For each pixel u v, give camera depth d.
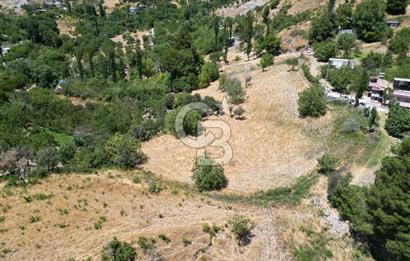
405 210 39.91
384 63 92.19
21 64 140.12
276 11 151.88
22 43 176.88
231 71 112.56
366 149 64.06
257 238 46.66
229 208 51.88
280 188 57.22
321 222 50.09
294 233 48.25
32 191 52.91
